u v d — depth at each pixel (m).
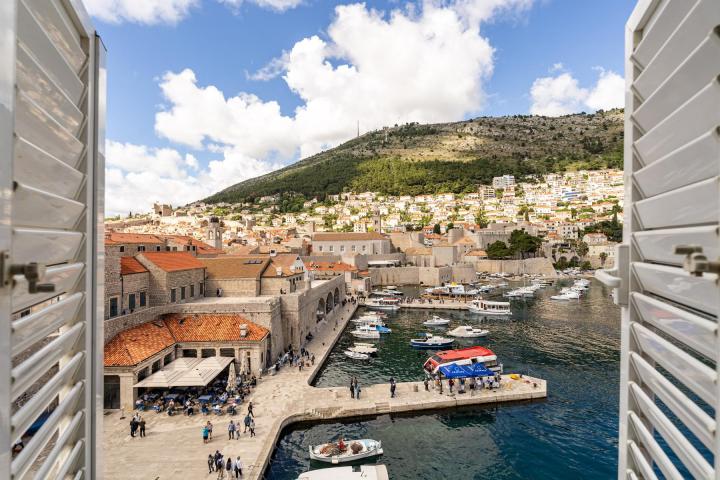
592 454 28.02
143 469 23.03
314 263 108.50
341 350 52.94
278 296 46.59
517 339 59.44
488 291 108.56
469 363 41.41
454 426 31.86
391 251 156.62
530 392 36.59
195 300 46.03
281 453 27.44
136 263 39.59
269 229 199.62
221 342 37.28
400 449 28.62
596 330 64.56
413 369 46.12
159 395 32.69
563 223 194.75
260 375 37.69
